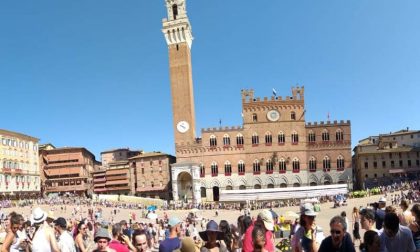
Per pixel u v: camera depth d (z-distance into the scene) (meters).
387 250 12.83
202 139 137.00
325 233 49.09
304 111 135.12
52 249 14.89
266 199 118.38
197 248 14.27
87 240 29.69
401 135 156.50
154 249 36.25
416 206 14.75
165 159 145.00
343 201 94.62
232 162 135.12
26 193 144.62
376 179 143.88
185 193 135.62
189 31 148.25
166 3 147.38
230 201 120.19
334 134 132.88
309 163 133.25
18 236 17.62
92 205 114.00
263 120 135.75
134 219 83.19
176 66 143.62
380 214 16.92
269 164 134.25
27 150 148.62
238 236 16.94
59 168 168.75
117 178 164.00
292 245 14.12
